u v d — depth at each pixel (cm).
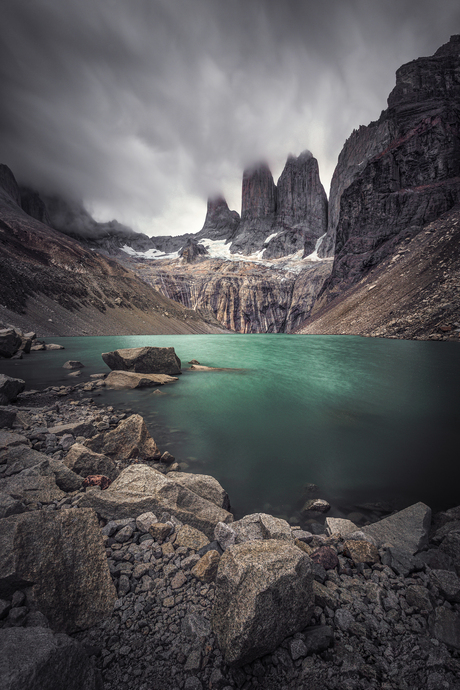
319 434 1079
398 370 2222
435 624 320
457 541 430
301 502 671
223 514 561
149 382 1838
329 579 407
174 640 312
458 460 884
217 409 1373
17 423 992
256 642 279
